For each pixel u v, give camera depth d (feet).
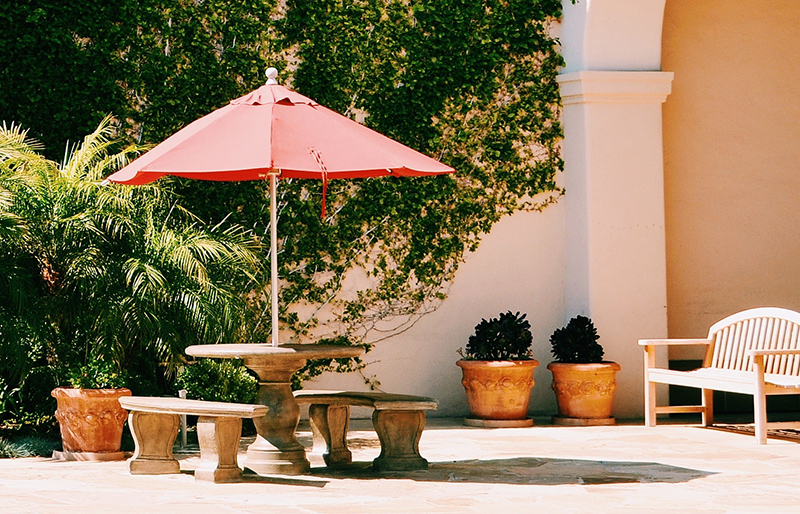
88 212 23.15
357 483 18.25
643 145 30.01
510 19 30.45
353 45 29.86
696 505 16.03
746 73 32.32
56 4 28.04
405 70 30.14
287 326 29.35
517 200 30.68
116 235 24.02
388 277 29.96
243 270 25.45
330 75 29.71
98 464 20.98
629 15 29.73
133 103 28.68
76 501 16.55
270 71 19.90
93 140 25.38
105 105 28.37
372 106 29.91
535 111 30.66
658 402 30.40
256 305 28.91
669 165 31.83
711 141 32.12
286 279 29.32
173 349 23.54
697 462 20.94
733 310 32.12
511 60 30.58
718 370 26.30
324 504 16.19
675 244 31.83
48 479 18.95
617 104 29.86
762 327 25.80
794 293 32.35
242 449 23.32
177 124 28.86
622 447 23.40
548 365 28.66
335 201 29.73
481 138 30.50
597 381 27.99
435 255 30.17
